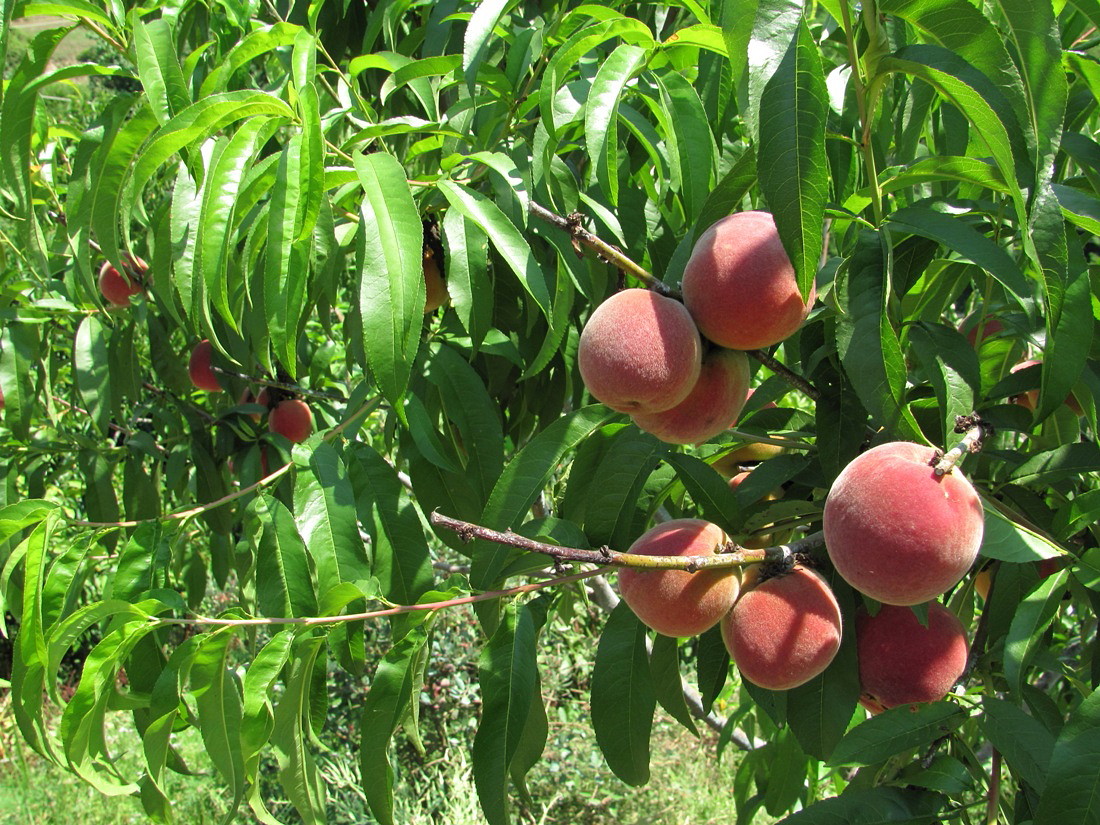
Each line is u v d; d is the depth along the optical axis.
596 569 0.58
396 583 0.65
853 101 0.62
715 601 0.53
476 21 0.63
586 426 0.62
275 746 0.58
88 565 0.86
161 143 0.52
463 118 0.73
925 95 0.65
